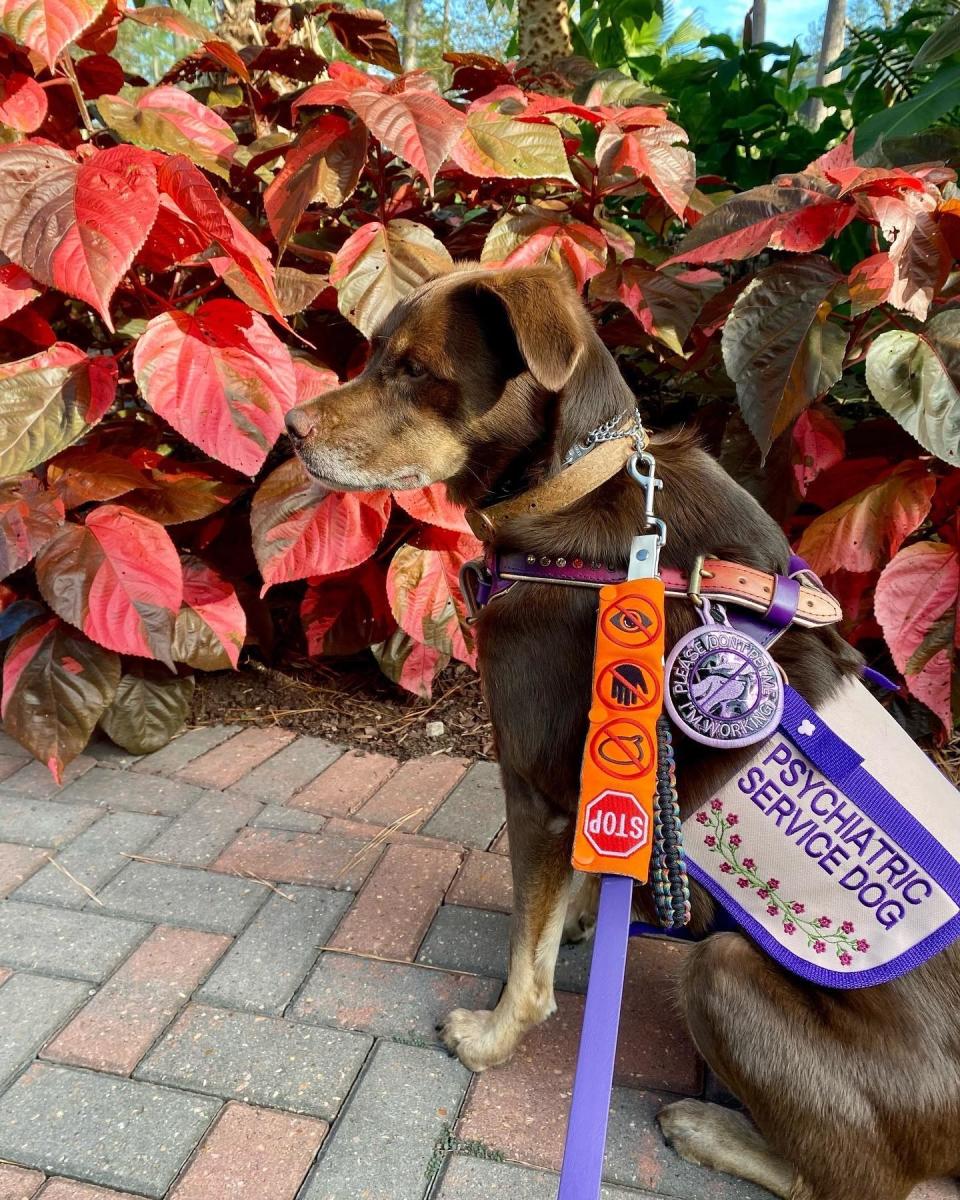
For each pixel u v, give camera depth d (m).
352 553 2.51
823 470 2.63
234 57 2.87
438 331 1.73
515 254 2.58
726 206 2.30
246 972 1.93
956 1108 1.33
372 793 2.63
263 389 2.30
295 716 3.08
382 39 3.36
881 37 4.17
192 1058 1.71
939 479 2.53
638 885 1.62
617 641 1.40
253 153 2.79
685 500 1.59
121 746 2.81
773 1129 1.40
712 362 3.00
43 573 2.37
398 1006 1.84
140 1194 1.44
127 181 2.08
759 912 1.41
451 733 2.98
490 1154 1.52
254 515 2.50
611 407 1.63
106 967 1.94
